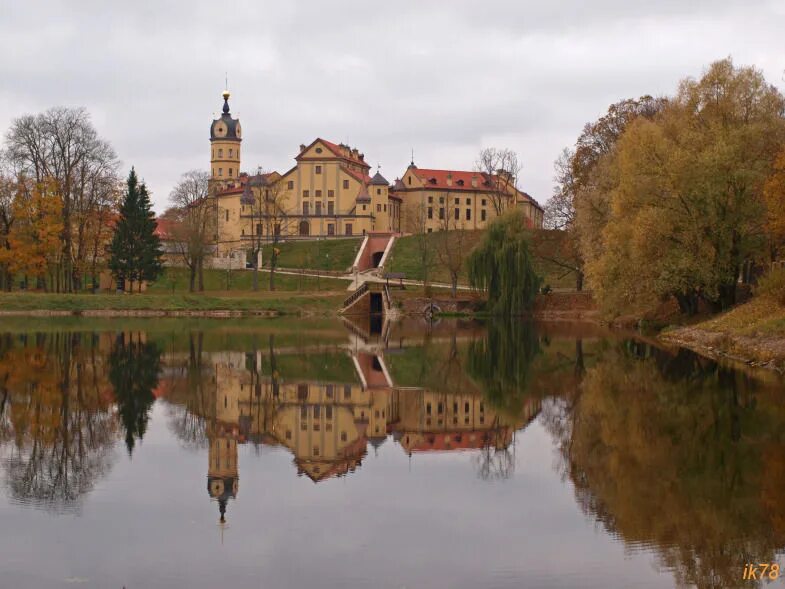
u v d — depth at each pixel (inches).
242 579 603.2
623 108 3508.9
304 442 1055.0
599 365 1729.8
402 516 743.1
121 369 1690.5
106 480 856.3
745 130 1963.6
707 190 1962.4
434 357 1990.7
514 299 3398.1
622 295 2223.2
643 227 2037.4
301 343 2353.6
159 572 615.8
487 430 1131.3
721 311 2177.7
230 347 2202.3
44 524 716.7
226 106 7514.8
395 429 1144.2
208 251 4330.7
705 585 592.4
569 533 695.1
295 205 6210.6
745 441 1000.2
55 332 2549.2
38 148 3304.6
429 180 6535.4
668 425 1099.3
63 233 3380.9
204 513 748.6
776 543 664.4
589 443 1015.6
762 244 2064.5
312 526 716.7
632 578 602.2
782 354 1552.7
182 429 1120.2
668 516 734.5
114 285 4234.7
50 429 1100.5
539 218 7121.1
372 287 3858.3
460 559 639.1
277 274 4719.5
